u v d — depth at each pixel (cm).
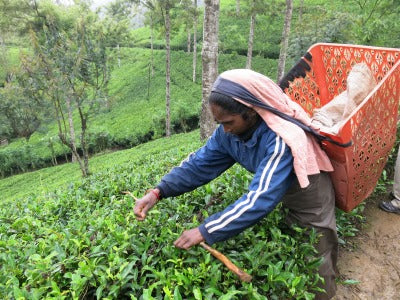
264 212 195
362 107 235
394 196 337
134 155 2223
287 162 199
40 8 2422
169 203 290
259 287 215
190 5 3002
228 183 319
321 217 237
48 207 377
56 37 1405
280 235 236
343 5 1545
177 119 3044
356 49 324
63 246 238
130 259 221
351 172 243
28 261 235
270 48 3916
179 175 245
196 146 738
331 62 347
